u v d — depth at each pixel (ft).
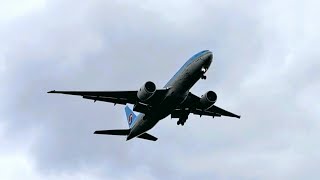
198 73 630.33
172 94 640.58
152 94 639.35
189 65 633.20
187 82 635.25
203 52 633.20
